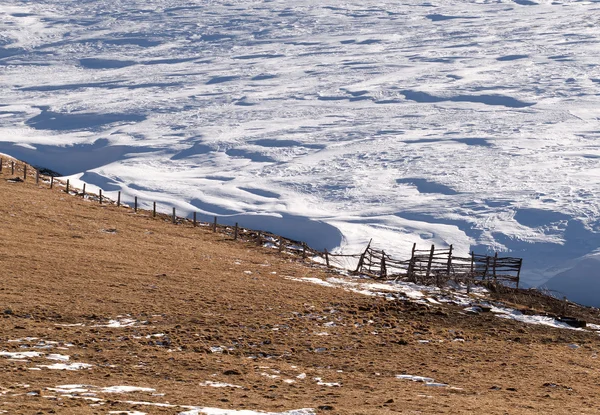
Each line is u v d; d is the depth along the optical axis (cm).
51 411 1759
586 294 7894
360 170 13200
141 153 15325
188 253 5353
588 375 2934
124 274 4381
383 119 17362
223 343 3108
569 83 19838
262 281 4562
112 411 1817
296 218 10162
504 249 9212
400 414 1944
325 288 4534
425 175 12550
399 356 3091
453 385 2598
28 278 4056
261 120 17862
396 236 9512
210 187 12275
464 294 4853
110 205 7425
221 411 1880
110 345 2927
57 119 19362
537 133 15288
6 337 2908
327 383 2497
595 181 11775
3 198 6631
